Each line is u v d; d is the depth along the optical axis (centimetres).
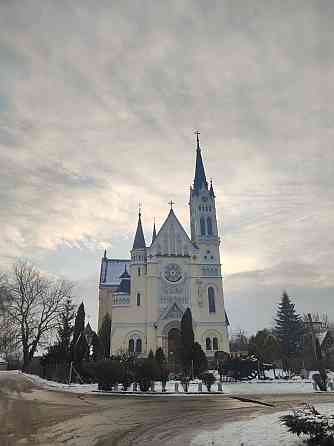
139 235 7644
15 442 1282
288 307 9150
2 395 2814
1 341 5412
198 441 1319
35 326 5612
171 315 6956
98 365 3691
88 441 1321
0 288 5519
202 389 3825
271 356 6925
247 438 1344
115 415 1964
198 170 8481
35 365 5697
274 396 3278
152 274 7244
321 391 3859
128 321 7044
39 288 5734
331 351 7638
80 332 5175
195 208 7988
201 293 7238
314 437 1204
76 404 2441
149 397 3106
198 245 7575
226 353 6581
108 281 9019
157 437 1400
